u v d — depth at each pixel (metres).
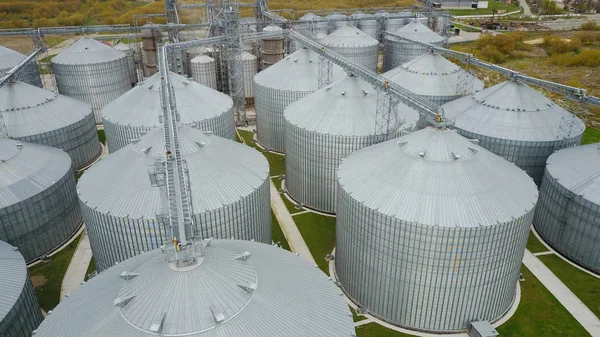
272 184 63.78
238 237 39.34
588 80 107.88
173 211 29.00
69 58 83.81
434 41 98.62
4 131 57.84
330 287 27.80
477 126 57.62
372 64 96.69
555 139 54.22
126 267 28.45
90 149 68.94
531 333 37.97
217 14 102.00
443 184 35.03
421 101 45.38
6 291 31.06
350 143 50.91
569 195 46.38
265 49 92.94
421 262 34.78
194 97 60.44
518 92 57.88
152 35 91.00
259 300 24.08
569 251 47.72
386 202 35.75
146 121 56.47
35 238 47.09
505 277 36.75
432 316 37.00
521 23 185.38
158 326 21.58
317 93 57.53
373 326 38.62
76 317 24.09
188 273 24.03
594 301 42.03
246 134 81.19
